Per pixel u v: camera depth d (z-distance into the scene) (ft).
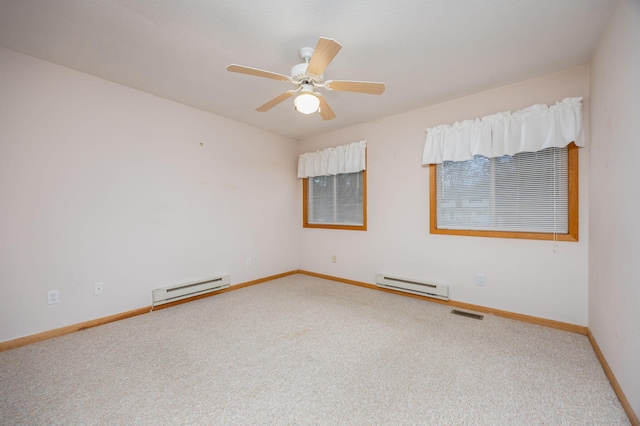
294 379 6.04
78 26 6.35
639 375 4.51
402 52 7.34
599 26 6.31
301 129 14.38
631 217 4.91
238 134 13.20
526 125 8.74
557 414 4.97
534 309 8.97
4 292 7.34
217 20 6.12
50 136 8.02
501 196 9.62
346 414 4.99
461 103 10.30
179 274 11.04
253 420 4.84
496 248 9.66
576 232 8.22
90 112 8.74
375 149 12.87
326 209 15.14
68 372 6.27
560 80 8.43
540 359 6.77
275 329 8.61
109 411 5.05
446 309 10.28
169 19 6.10
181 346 7.51
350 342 7.73
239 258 13.29
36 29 6.46
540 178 8.90
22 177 7.59
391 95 10.08
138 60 7.85
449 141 10.37
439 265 10.98
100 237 9.00
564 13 5.87
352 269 13.89
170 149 10.73
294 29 6.41
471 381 5.93
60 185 8.21
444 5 5.62
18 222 7.54
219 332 8.39
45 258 7.97
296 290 12.87
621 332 5.31
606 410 5.06
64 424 4.73
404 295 12.02
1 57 7.25
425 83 9.16
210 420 4.84
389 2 5.52
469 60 7.77
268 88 9.59
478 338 7.91
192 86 9.49
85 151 8.66
